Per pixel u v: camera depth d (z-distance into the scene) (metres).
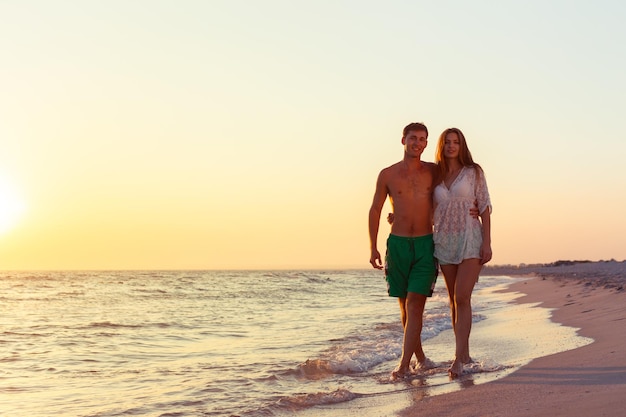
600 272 36.38
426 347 7.98
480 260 5.79
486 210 5.81
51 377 6.67
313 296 23.89
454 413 4.07
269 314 14.91
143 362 7.75
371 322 12.11
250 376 6.29
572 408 3.77
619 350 5.85
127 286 37.97
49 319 14.59
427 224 5.95
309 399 4.90
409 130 5.90
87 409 5.05
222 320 13.49
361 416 4.29
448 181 5.89
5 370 7.17
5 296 25.94
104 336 10.75
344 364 6.61
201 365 7.22
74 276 71.50
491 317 12.35
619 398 3.86
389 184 6.01
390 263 6.02
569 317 10.28
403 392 5.09
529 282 36.44
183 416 4.67
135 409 4.96
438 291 24.28
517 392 4.52
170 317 14.57
